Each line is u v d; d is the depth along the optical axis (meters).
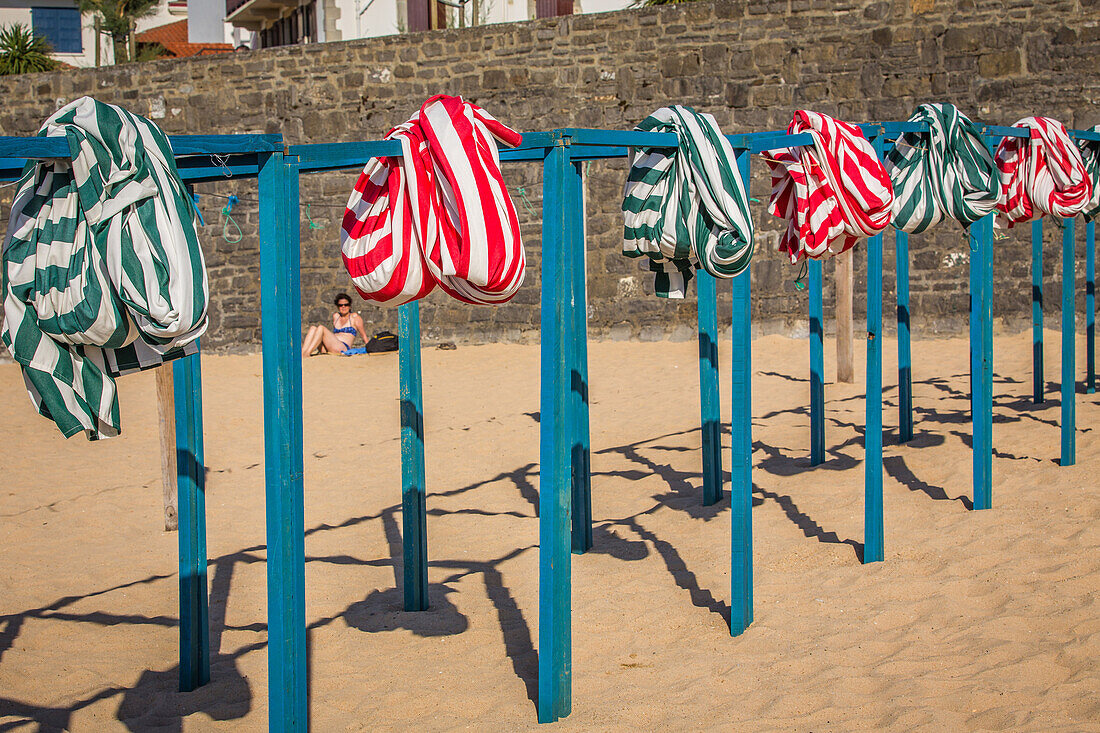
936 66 11.41
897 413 7.85
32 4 32.91
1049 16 10.99
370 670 3.80
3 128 14.28
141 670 3.93
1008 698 3.13
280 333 2.73
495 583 4.74
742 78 12.05
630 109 12.44
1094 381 8.13
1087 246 8.03
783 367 10.34
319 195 13.30
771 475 6.34
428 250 2.88
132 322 2.34
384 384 10.50
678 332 12.46
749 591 3.95
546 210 3.20
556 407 3.23
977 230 5.12
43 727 3.43
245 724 3.44
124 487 6.85
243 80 13.56
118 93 13.94
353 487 6.68
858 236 4.27
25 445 8.25
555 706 3.27
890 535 4.92
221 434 8.44
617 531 5.44
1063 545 4.46
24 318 2.32
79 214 2.31
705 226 3.53
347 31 19.97
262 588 4.86
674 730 3.14
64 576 5.09
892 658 3.53
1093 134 5.75
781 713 3.19
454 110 2.89
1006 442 6.57
